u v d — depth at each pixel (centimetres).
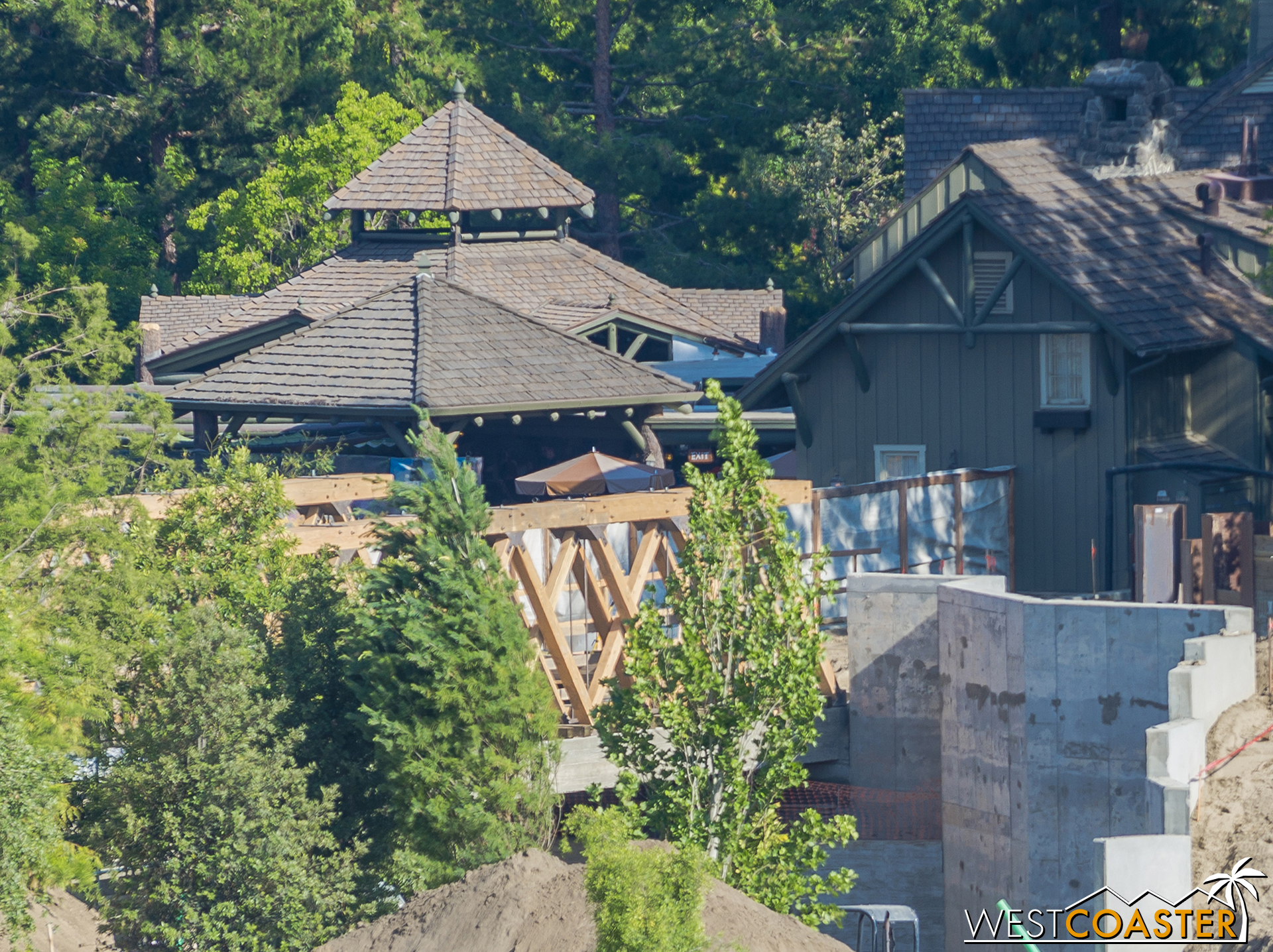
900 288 11088
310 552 7956
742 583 6506
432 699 6481
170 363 16275
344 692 6969
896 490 9650
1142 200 11344
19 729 5928
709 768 6544
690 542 6488
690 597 6469
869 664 8362
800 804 8369
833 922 6719
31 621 6612
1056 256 10288
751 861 6412
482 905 5772
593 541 7638
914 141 16525
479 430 15300
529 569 7431
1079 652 7100
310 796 6744
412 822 6456
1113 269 10356
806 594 6450
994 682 7506
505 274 16788
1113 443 10262
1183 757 5719
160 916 6444
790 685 6350
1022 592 10662
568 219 17962
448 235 17038
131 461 8469
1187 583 8338
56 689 6369
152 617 6850
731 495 6494
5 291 8394
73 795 6794
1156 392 10331
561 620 8294
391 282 16275
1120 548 10212
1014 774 7381
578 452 15050
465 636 6531
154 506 8062
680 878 4672
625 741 6600
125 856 6462
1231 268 10769
